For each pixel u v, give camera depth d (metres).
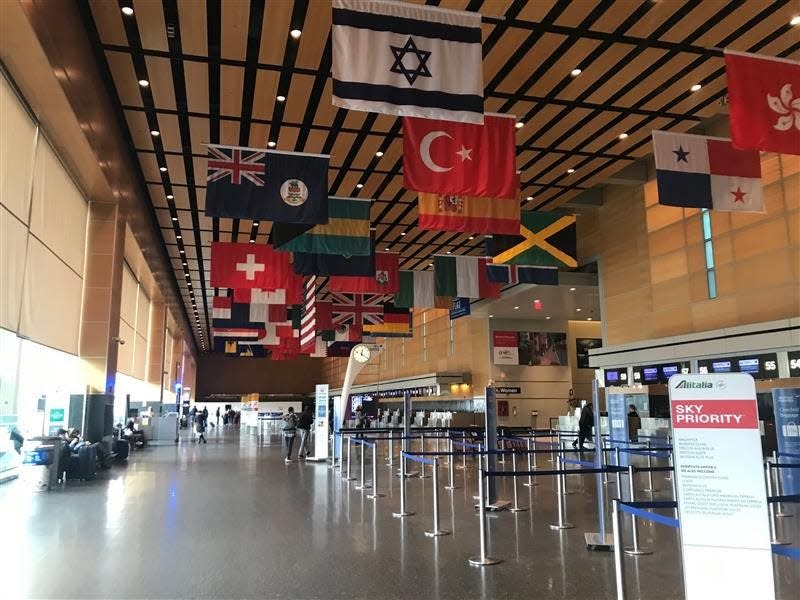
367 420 25.55
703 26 8.98
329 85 10.49
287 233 10.89
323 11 8.46
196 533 6.54
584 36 9.20
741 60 6.52
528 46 9.47
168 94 11.01
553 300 22.94
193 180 15.35
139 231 17.34
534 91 10.88
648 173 17.25
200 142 12.95
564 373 28.09
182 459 16.09
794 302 12.63
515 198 9.38
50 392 13.41
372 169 14.45
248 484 10.79
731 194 8.50
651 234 17.08
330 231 11.03
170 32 9.11
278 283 14.10
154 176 15.22
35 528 6.86
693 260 15.51
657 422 14.53
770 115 6.41
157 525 7.00
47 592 4.44
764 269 13.41
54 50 8.28
